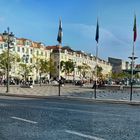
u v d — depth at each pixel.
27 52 125.25
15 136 8.97
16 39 120.38
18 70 111.81
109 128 10.79
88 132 9.84
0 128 10.45
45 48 141.75
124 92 48.94
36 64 116.50
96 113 16.23
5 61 89.12
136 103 25.95
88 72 163.38
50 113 15.68
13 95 35.41
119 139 8.74
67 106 20.88
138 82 89.56
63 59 147.12
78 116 14.54
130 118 14.15
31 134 9.34
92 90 54.19
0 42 109.75
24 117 13.65
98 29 38.41
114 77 169.88
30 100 27.39
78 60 166.00
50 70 116.06
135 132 10.02
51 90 51.00
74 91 49.00
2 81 83.25
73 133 9.57
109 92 47.97
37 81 105.06
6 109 17.56
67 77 148.12
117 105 24.14
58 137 8.90
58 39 43.28
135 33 35.03
